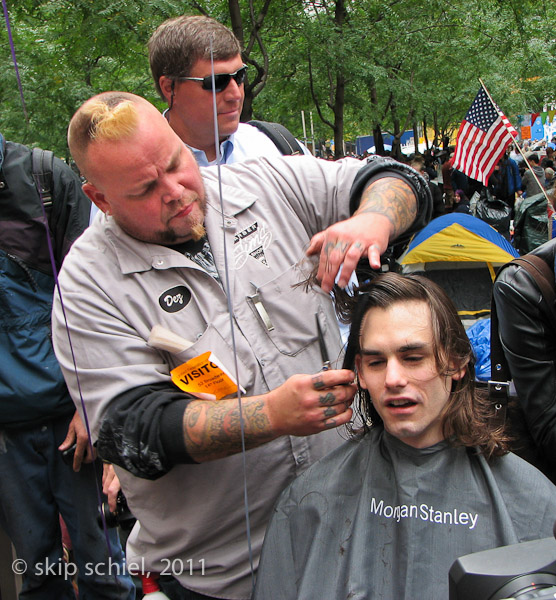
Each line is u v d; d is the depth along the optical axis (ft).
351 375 4.33
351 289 4.79
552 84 49.67
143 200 4.52
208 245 5.02
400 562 4.43
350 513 4.68
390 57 34.55
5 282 6.79
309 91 38.40
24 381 6.89
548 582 2.61
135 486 5.17
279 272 5.14
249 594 5.24
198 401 4.53
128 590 7.73
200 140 7.66
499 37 36.99
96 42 20.47
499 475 4.46
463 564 2.77
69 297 4.89
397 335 4.33
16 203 6.70
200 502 5.07
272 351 5.03
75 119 4.51
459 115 78.23
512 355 6.63
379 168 5.18
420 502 4.44
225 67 7.17
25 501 7.26
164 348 4.77
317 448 5.31
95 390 4.80
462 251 22.13
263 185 5.33
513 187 41.93
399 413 4.39
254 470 5.08
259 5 28.45
